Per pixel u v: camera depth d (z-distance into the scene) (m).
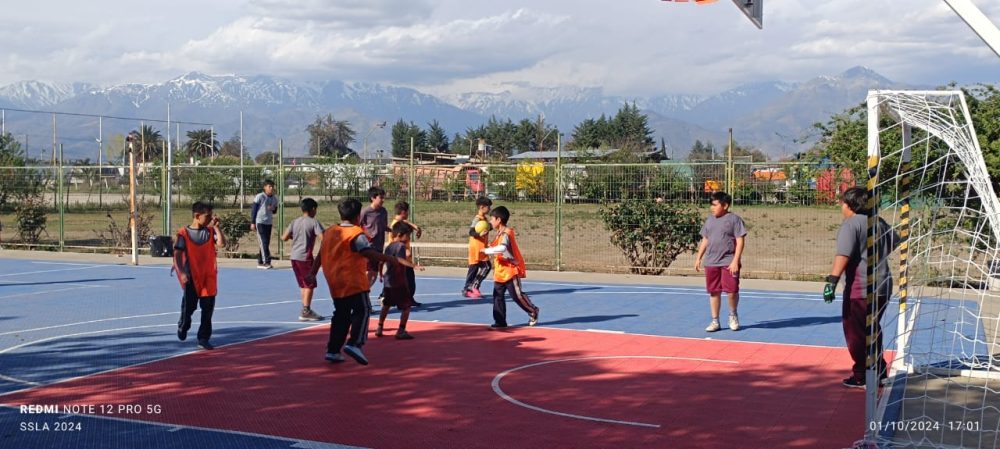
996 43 6.94
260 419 7.78
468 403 8.35
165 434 7.30
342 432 7.38
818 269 20.12
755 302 15.63
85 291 16.84
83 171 28.41
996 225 8.98
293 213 32.38
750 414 7.94
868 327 7.26
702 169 19.38
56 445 6.99
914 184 13.40
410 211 22.28
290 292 16.91
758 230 26.95
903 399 8.19
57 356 10.60
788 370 9.88
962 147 8.60
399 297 11.70
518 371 9.79
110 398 8.52
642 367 10.03
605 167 20.12
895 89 8.32
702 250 12.60
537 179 20.98
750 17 11.77
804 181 18.55
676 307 14.98
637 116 104.31
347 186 23.72
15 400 8.43
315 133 123.19
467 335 12.18
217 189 25.28
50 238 28.73
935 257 12.93
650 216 19.62
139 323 13.12
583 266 20.47
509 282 12.70
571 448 6.91
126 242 25.33
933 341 11.09
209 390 8.88
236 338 11.88
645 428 7.48
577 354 10.80
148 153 90.75
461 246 20.91
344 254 10.07
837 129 18.62
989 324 12.23
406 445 7.00
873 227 7.39
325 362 10.27
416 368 9.95
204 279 10.96
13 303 15.20
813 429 7.45
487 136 110.69
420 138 111.44
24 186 27.09
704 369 9.91
